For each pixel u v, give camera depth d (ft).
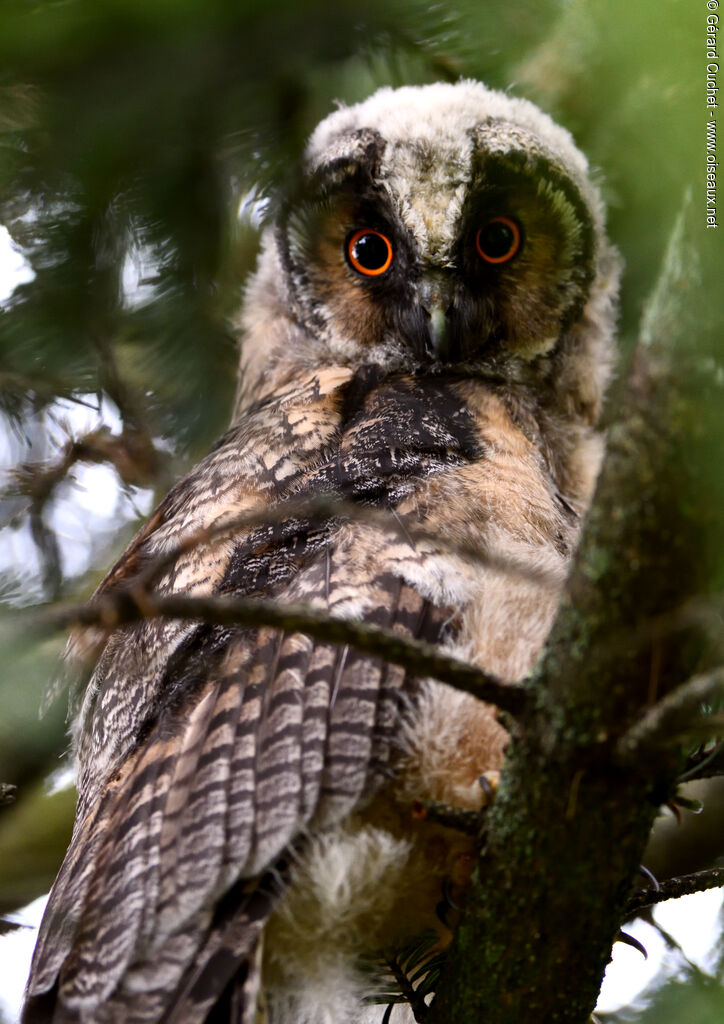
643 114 11.01
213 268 11.14
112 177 11.01
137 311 11.18
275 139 11.14
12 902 11.27
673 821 11.23
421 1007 10.91
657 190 11.10
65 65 10.88
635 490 10.62
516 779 10.73
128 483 11.14
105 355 11.12
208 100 10.98
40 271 11.09
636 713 10.69
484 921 10.77
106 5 10.84
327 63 11.06
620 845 10.73
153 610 10.18
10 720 10.72
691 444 10.37
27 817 11.25
